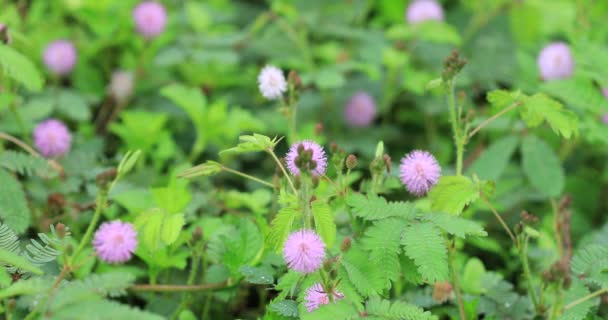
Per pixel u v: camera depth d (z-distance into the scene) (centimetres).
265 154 103
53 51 100
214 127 97
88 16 104
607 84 83
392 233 68
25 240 80
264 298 82
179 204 77
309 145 69
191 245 76
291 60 107
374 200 70
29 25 105
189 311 76
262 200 82
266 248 74
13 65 77
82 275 76
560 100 92
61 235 67
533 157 90
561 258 83
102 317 63
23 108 94
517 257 86
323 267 66
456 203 71
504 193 94
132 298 82
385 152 107
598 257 73
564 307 69
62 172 85
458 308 76
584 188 102
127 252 66
